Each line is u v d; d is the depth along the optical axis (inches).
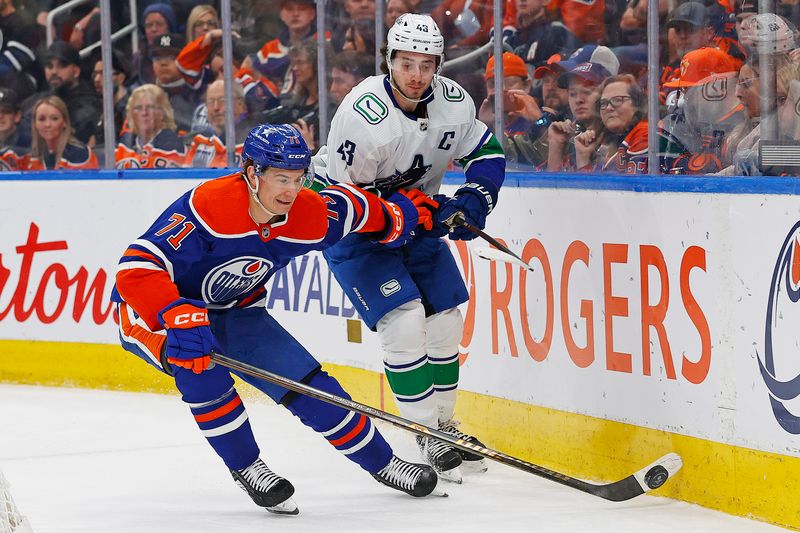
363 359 395.5
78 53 477.1
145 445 361.7
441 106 300.7
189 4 460.1
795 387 248.8
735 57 285.1
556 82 343.6
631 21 319.9
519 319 330.3
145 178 451.8
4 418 406.9
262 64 443.2
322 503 285.4
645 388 289.1
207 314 269.7
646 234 286.7
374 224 281.3
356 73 414.3
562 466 316.5
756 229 256.8
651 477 264.4
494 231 342.0
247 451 272.1
